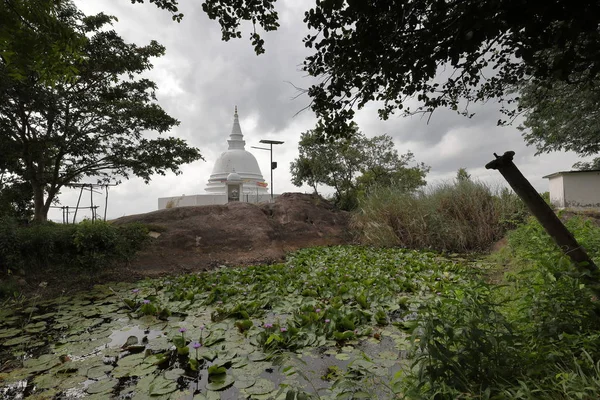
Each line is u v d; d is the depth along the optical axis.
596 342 2.05
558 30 1.75
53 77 5.06
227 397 2.53
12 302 5.52
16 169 10.50
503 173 2.46
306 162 17.58
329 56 2.48
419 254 8.46
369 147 18.08
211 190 26.00
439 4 1.98
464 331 2.07
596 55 1.85
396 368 2.86
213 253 9.12
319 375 2.82
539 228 5.10
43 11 4.23
